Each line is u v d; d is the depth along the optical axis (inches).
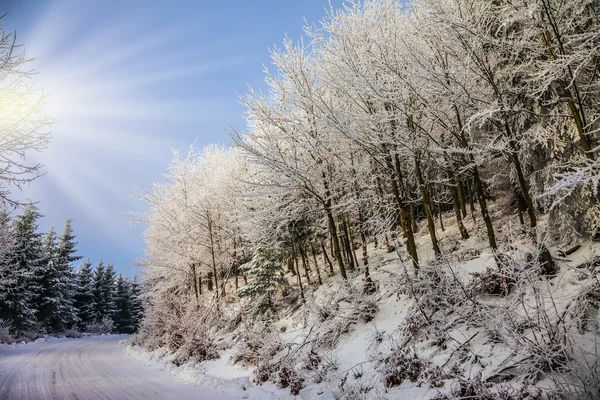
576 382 169.2
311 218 595.5
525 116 346.9
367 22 424.5
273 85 490.3
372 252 653.9
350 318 376.8
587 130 282.8
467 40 320.5
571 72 247.6
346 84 394.3
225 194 784.9
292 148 478.3
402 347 282.8
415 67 340.2
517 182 421.1
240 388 314.0
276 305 609.6
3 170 263.4
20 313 1108.5
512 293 264.1
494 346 231.8
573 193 299.0
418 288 310.0
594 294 218.4
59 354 688.4
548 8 247.8
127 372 445.7
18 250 1117.7
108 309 1987.0
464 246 450.3
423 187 390.9
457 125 389.7
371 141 383.9
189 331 575.8
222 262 887.1
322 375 310.2
